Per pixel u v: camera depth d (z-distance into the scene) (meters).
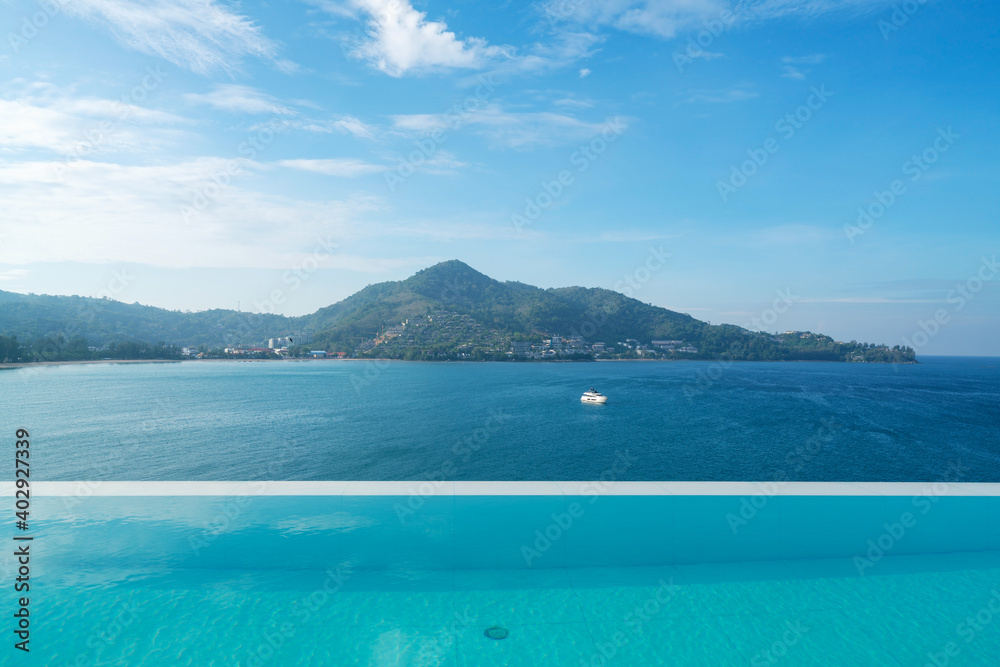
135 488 4.64
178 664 3.39
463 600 4.24
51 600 4.14
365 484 4.80
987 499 4.84
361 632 3.79
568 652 3.58
